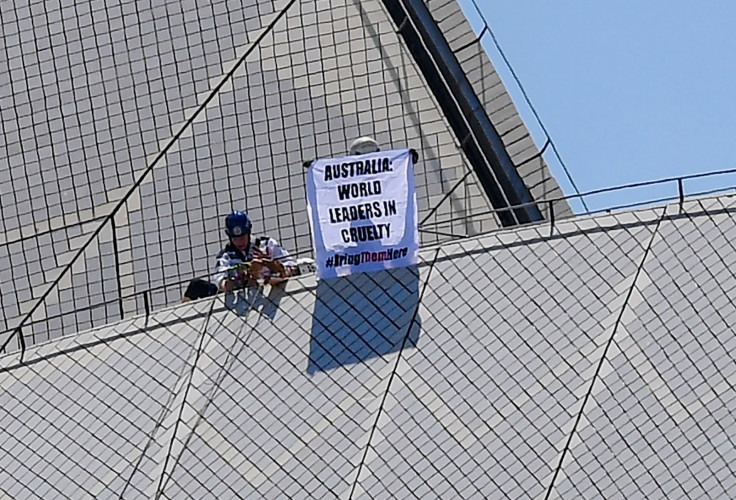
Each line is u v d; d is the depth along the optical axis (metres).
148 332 46.12
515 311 44.69
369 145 47.34
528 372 43.22
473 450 41.56
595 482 40.56
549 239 46.34
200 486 41.84
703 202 46.47
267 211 56.62
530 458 41.22
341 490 41.16
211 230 56.44
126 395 44.47
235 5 60.62
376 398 43.19
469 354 43.84
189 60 59.91
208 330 45.72
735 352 42.84
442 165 57.16
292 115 58.47
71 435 43.69
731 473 40.41
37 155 58.88
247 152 57.91
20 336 47.50
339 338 44.81
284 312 45.66
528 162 56.72
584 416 41.94
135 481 42.19
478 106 57.91
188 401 43.91
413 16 60.56
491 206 56.22
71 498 42.03
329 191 46.16
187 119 58.78
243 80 59.28
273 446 42.47
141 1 60.97
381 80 59.09
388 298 45.44
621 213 46.69
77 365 45.66
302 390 43.72
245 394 43.84
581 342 43.66
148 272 55.66
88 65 60.22
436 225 53.56
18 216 57.88
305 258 49.78
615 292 44.69
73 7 61.09
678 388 42.28
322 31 60.00
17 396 45.09
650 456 40.94
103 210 57.38
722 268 44.69
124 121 59.16
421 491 40.91
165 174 57.69
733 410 41.56
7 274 56.44
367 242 45.94
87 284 55.56
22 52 60.56
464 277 45.66
